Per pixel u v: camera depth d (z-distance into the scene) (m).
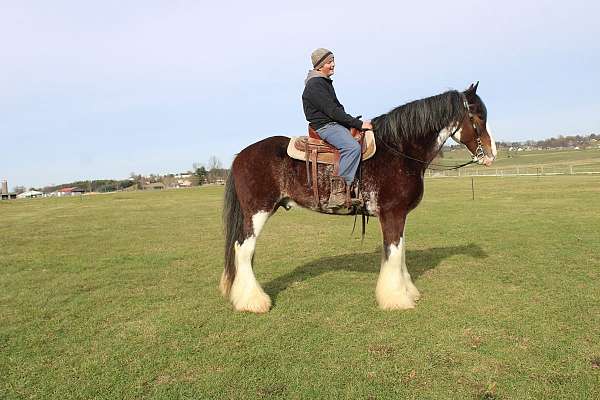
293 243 11.08
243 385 3.78
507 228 12.04
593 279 6.63
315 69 5.45
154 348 4.57
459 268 7.57
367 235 12.24
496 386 3.65
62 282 7.48
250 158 5.53
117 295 6.59
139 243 11.85
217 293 6.57
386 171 5.35
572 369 3.89
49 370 4.16
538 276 6.88
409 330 4.82
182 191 48.09
